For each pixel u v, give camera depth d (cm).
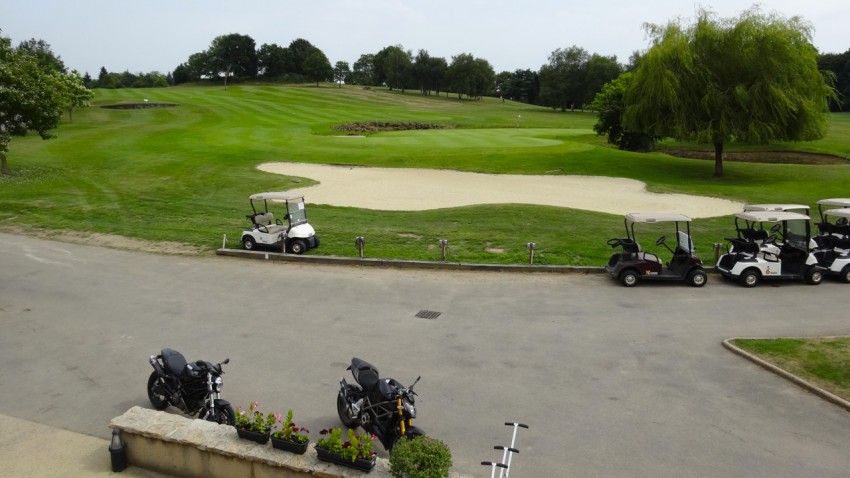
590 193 3497
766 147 6250
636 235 2366
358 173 4025
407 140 5984
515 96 17975
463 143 5794
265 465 747
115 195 3192
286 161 4409
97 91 12106
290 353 1238
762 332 1391
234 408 984
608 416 985
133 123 6969
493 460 849
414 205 3089
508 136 6662
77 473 813
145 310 1514
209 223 2570
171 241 2264
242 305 1559
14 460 841
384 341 1309
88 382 1101
